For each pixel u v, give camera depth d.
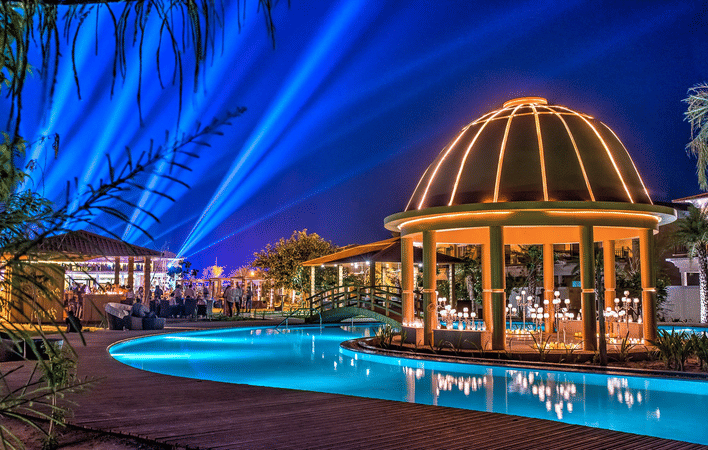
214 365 14.29
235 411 6.93
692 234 28.97
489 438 5.73
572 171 15.02
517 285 35.09
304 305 38.09
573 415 8.35
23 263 2.43
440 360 13.98
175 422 6.33
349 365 14.20
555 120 15.99
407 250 17.73
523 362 13.02
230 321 28.66
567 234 19.20
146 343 19.62
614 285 18.84
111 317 21.92
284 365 14.20
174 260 45.66
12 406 3.45
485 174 15.41
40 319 2.53
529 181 14.93
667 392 10.38
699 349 12.12
